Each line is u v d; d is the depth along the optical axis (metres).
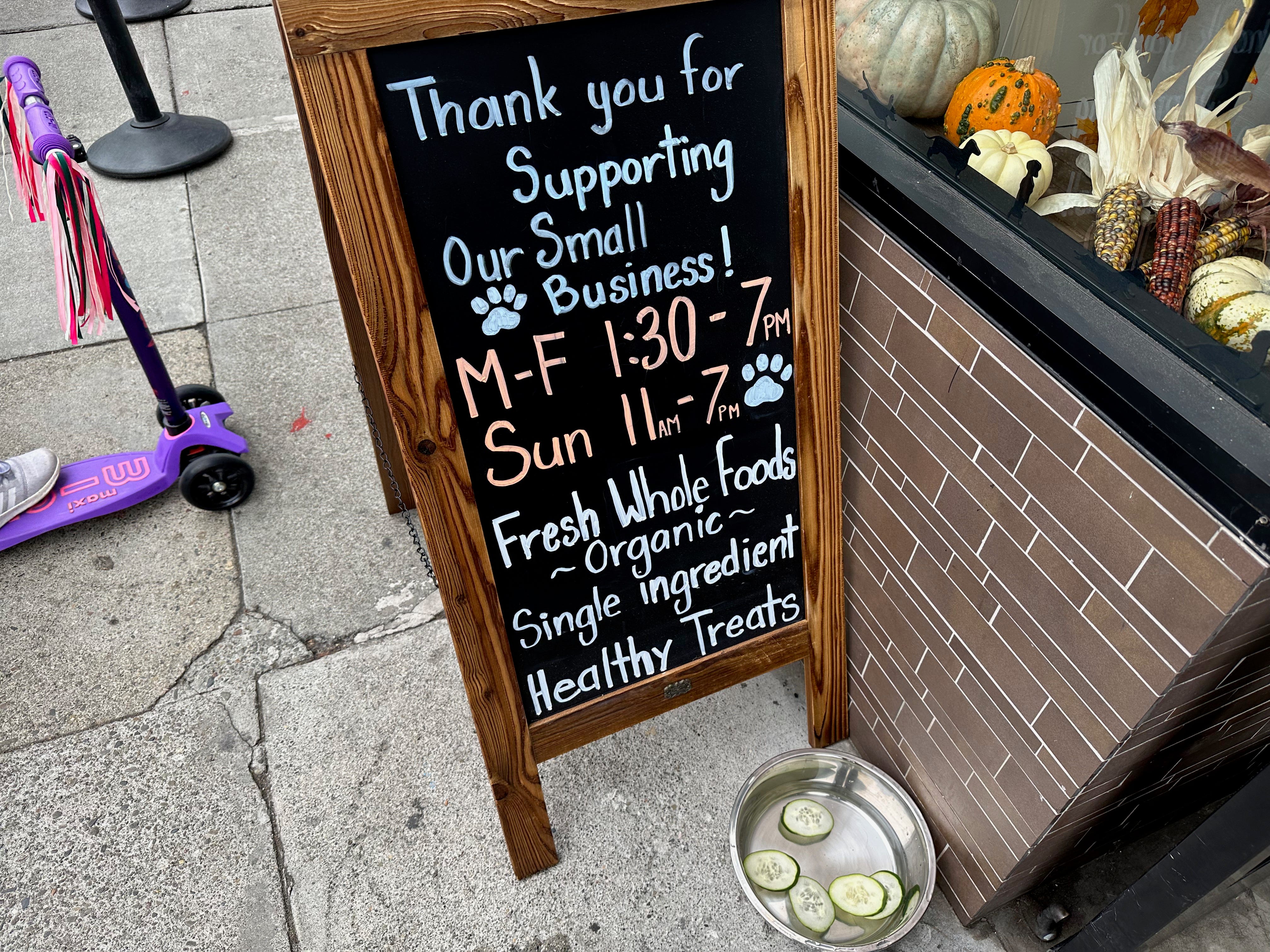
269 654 2.29
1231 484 0.97
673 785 2.01
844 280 1.59
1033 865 1.60
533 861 1.83
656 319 1.34
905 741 1.86
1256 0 1.31
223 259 3.62
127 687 2.22
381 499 2.70
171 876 1.87
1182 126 1.35
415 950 1.76
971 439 1.37
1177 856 1.34
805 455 1.56
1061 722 1.35
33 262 3.63
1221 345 1.10
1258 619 1.08
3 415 2.95
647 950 1.75
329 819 1.96
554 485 1.40
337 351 3.21
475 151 1.13
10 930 1.79
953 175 1.42
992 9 1.67
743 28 1.20
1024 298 1.18
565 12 1.08
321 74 1.01
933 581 1.58
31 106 1.85
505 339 1.25
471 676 1.49
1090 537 1.19
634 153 1.21
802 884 1.79
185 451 2.59
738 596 1.68
